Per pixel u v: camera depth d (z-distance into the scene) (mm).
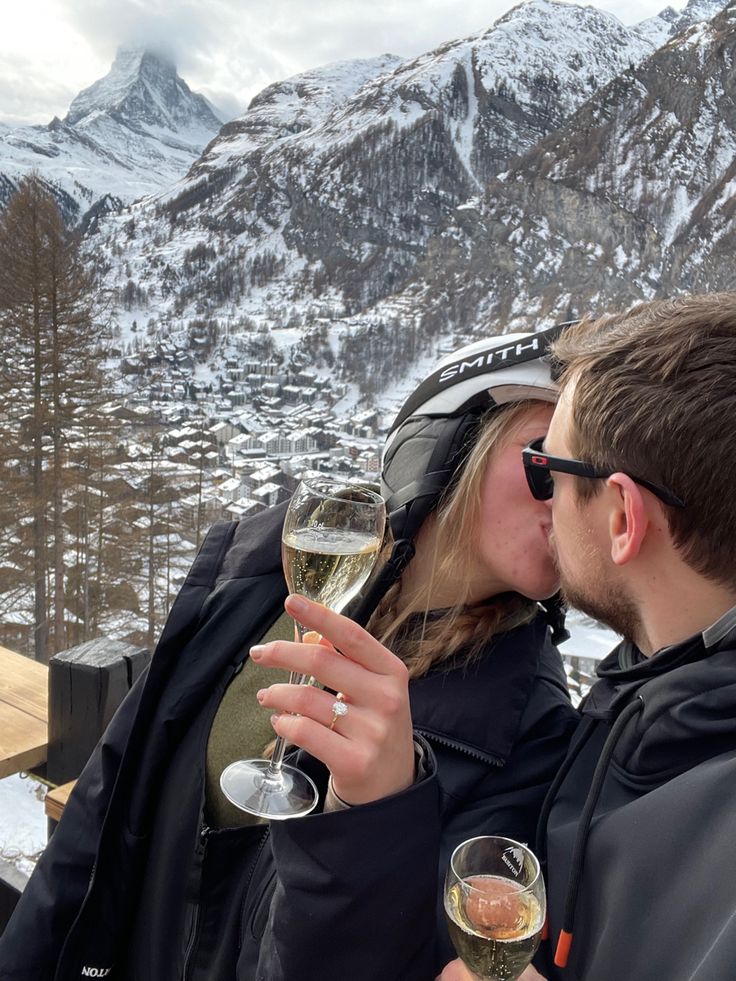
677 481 637
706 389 628
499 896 653
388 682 653
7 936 1182
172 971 1062
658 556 679
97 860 1105
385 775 670
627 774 724
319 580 833
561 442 773
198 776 1068
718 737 653
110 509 17844
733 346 642
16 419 17641
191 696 1096
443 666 993
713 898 542
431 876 693
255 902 939
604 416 692
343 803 710
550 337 991
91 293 18547
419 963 728
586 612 779
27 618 17234
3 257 17562
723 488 618
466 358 1069
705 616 673
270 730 1059
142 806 1113
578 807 806
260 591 1121
